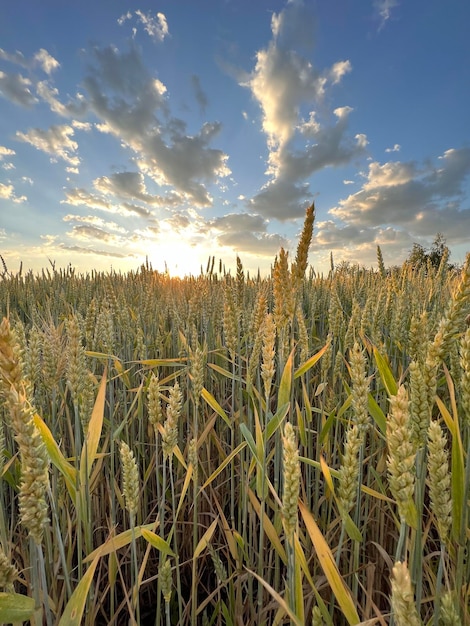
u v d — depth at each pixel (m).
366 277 5.51
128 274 7.34
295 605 1.24
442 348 1.27
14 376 1.15
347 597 1.24
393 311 3.10
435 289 3.72
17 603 1.16
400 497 1.12
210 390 3.54
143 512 2.79
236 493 3.00
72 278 6.72
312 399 3.12
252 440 1.83
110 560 1.88
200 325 3.86
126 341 3.69
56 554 2.10
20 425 1.10
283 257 2.06
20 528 2.29
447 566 1.79
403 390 1.13
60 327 2.82
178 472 2.88
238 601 2.10
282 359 2.15
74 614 1.29
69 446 2.86
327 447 2.55
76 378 1.75
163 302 4.99
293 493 1.16
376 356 1.89
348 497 1.39
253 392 2.58
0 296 5.49
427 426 1.28
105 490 2.82
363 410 1.59
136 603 1.59
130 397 3.39
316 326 4.61
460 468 1.29
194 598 1.86
